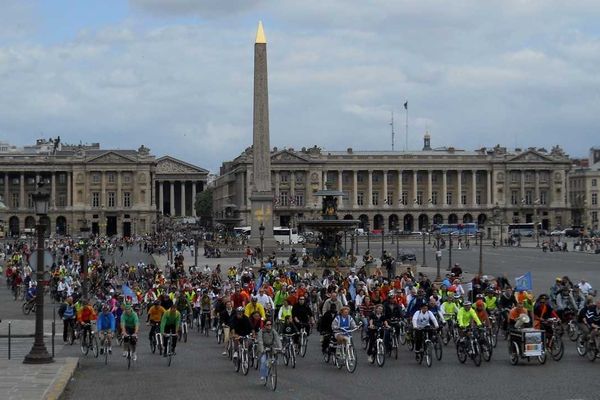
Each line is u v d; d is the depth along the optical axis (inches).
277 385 1449.3
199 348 2037.4
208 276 3243.1
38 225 1689.2
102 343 1831.9
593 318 1747.0
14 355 1882.4
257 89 5438.0
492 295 2094.0
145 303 2955.2
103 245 7672.2
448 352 1873.8
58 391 1337.4
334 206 4074.8
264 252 5689.0
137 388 1435.8
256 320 1620.3
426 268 5167.3
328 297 1931.6
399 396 1317.7
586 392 1323.8
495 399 1270.9
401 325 1889.8
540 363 1667.1
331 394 1347.2
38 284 1696.6
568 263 5625.0
